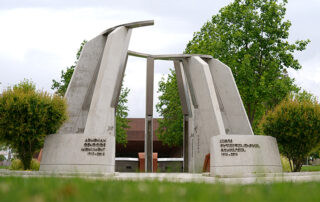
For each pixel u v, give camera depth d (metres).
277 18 32.06
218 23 34.69
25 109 17.31
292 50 32.00
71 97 23.44
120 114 39.53
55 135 17.72
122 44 22.55
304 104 19.83
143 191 4.20
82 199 3.49
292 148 20.11
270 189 4.62
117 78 23.38
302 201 3.65
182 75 27.00
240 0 33.50
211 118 23.56
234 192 4.21
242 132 24.69
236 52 33.00
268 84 31.66
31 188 4.35
